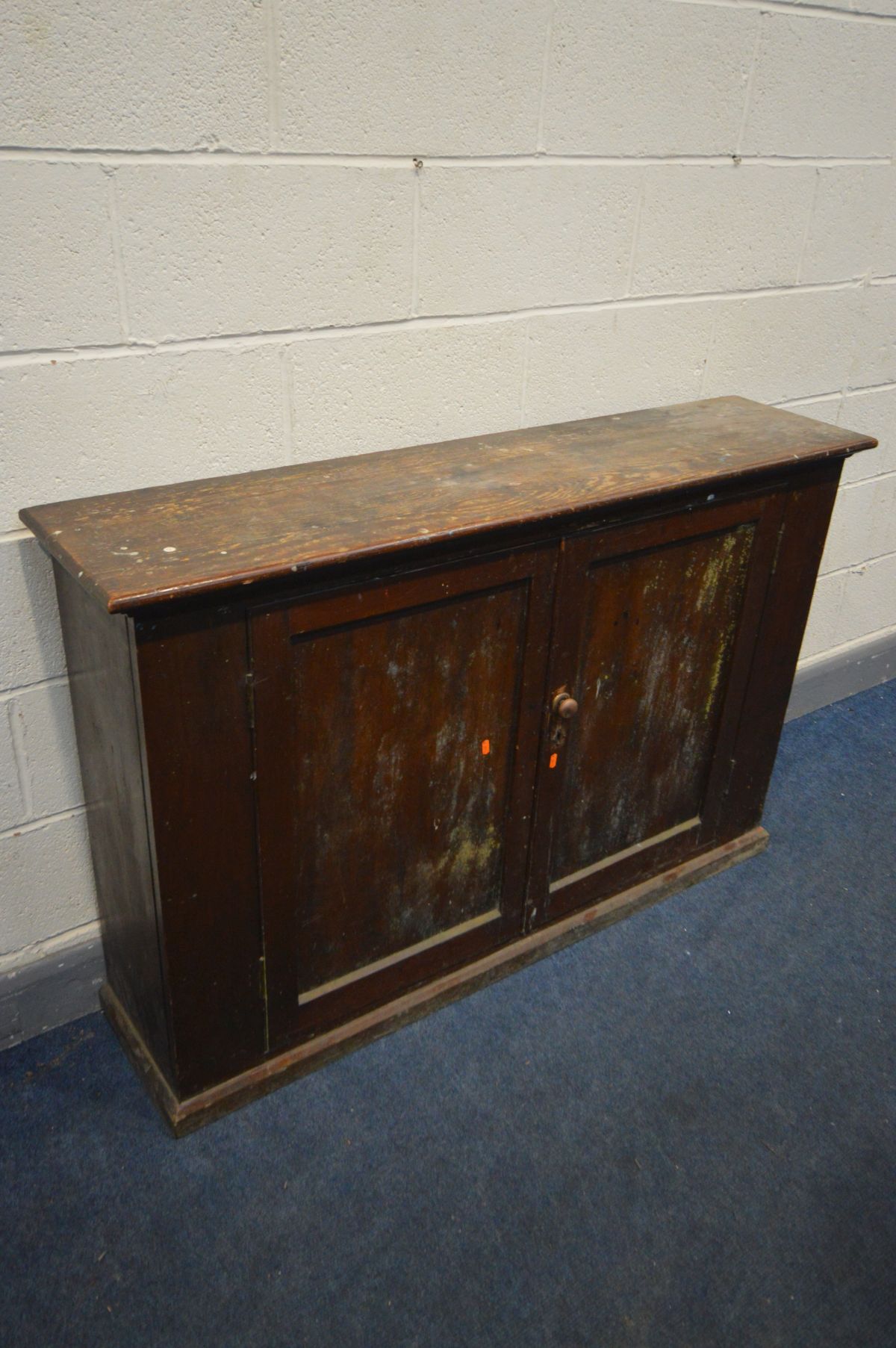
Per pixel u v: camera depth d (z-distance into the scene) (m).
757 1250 1.46
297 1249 1.44
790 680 2.01
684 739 1.92
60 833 1.65
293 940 1.54
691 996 1.86
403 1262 1.43
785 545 1.82
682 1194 1.53
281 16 1.33
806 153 1.97
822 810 2.36
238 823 1.39
